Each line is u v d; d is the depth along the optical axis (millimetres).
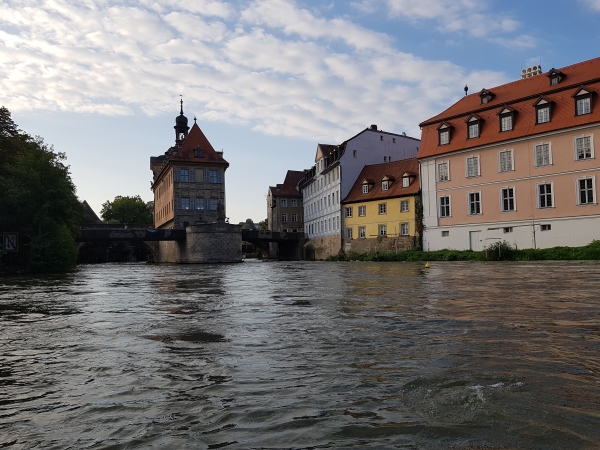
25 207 41188
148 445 3111
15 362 5695
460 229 50031
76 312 10781
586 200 40844
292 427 3322
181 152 88875
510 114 45969
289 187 108188
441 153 51344
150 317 9391
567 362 4785
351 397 3912
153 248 100062
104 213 141750
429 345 5820
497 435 3027
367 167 68000
